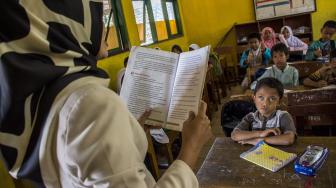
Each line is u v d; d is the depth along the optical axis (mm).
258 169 1232
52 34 501
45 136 499
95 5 596
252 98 2066
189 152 675
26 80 464
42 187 536
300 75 2992
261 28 6258
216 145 1534
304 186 1080
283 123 1553
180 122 803
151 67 918
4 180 1640
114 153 480
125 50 3959
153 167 2344
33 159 513
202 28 6637
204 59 842
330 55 3342
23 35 473
